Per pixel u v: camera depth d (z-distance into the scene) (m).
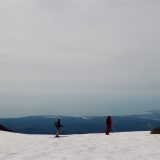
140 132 31.33
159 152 18.44
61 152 19.44
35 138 28.16
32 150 20.62
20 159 17.59
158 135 26.67
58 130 28.92
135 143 22.44
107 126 30.02
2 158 18.06
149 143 22.11
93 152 19.16
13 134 33.56
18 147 22.30
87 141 24.34
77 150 20.03
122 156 17.61
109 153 18.67
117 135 28.77
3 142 25.33
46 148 21.25
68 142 24.08
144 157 17.11
